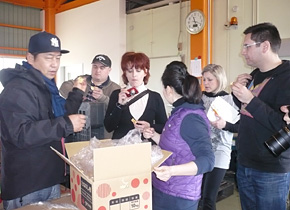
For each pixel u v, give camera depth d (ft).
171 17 17.21
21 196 4.44
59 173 4.83
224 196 11.44
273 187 4.99
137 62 6.39
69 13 23.80
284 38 12.26
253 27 5.08
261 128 5.02
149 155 3.47
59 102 5.04
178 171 3.59
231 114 5.69
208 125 4.28
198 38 14.88
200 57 14.83
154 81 18.44
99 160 3.16
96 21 21.38
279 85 4.76
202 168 3.70
